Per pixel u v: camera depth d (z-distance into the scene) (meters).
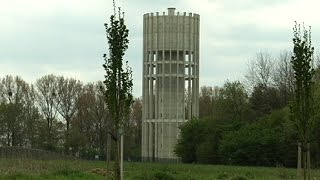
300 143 60.53
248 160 160.88
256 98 194.00
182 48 199.62
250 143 160.50
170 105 197.62
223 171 117.25
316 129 136.38
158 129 197.62
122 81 49.62
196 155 182.12
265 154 157.75
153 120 199.62
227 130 179.62
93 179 80.12
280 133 158.75
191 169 123.50
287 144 154.75
